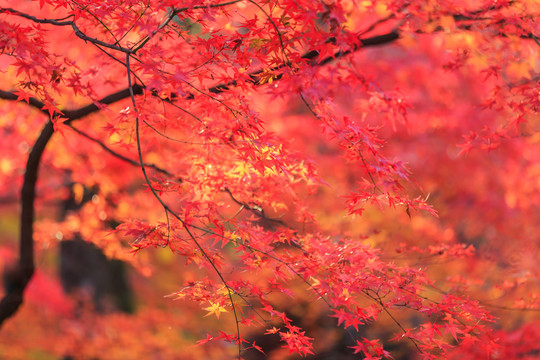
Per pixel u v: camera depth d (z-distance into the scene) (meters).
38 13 4.91
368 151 3.03
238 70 3.08
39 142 4.71
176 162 4.69
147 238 2.90
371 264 3.33
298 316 7.11
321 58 2.77
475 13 3.55
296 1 2.63
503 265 6.84
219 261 3.04
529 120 5.26
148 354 8.95
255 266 3.18
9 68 4.14
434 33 3.58
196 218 3.18
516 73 3.59
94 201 6.59
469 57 3.69
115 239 6.31
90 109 4.32
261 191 3.95
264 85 3.40
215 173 3.59
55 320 10.27
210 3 2.94
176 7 2.97
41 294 10.33
